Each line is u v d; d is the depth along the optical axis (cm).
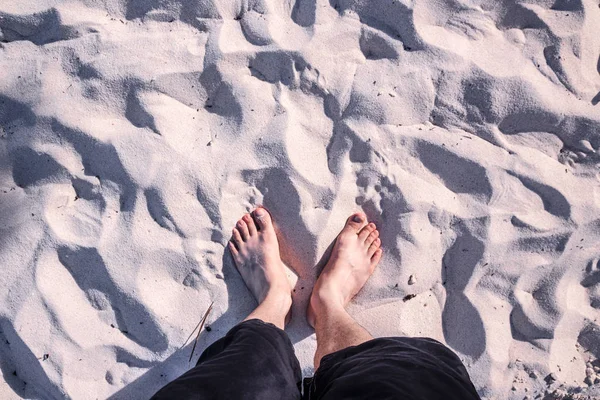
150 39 177
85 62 175
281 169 174
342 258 175
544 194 177
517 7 182
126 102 175
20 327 166
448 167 178
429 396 106
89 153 173
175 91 177
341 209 179
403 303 178
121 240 170
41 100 173
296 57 176
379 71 179
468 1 182
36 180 173
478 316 173
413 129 179
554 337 173
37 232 169
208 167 175
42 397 166
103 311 171
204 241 175
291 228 178
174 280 174
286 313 171
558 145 181
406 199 175
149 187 171
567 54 180
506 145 179
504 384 171
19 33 179
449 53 178
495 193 176
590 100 180
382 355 125
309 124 178
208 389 117
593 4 182
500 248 175
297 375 141
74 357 167
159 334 169
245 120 176
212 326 172
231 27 179
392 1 178
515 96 177
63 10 175
